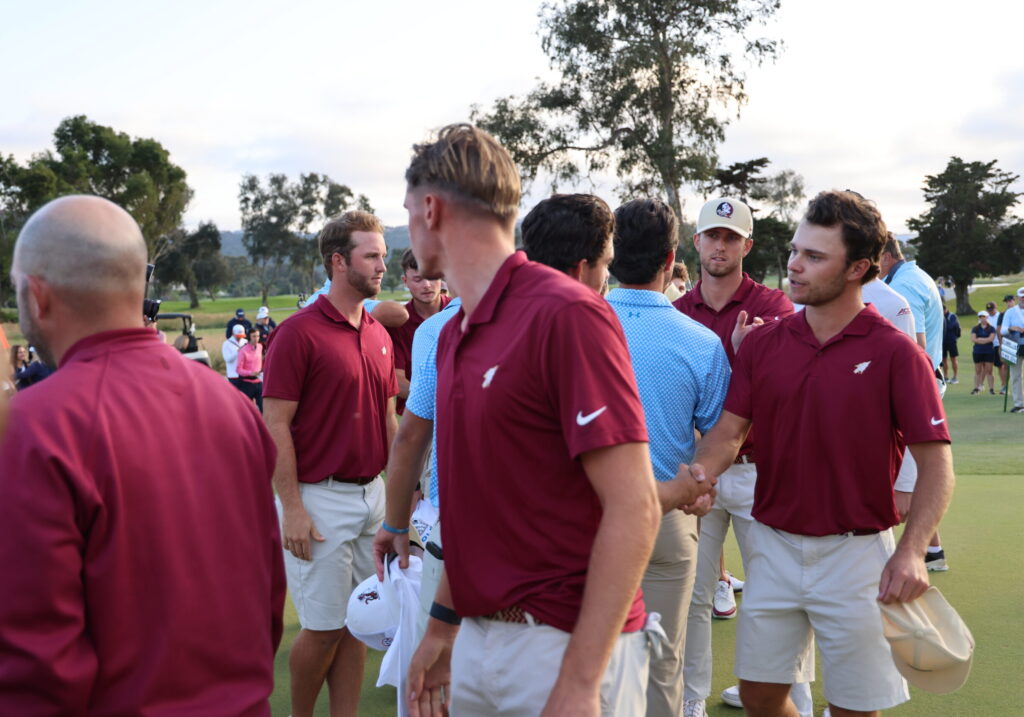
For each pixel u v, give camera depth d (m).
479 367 1.66
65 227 1.50
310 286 97.00
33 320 1.51
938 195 75.38
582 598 1.63
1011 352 13.44
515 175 1.72
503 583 1.68
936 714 3.29
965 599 4.50
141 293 1.58
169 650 1.43
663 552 2.71
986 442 10.36
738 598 4.73
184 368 1.59
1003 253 72.12
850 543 2.58
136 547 1.41
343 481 3.30
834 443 2.54
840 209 2.47
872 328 2.54
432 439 2.55
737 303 4.01
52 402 1.38
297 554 3.23
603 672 1.53
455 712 1.81
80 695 1.34
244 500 1.61
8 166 61.12
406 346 4.65
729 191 42.81
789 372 2.60
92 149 68.75
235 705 1.52
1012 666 3.68
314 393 3.25
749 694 2.78
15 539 1.30
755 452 2.72
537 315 1.59
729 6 33.19
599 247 2.40
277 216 90.44
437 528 2.66
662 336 2.68
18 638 1.30
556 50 34.50
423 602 2.69
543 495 1.64
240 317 15.16
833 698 2.63
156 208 70.19
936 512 2.40
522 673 1.67
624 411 1.55
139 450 1.43
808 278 2.51
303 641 3.30
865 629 2.56
